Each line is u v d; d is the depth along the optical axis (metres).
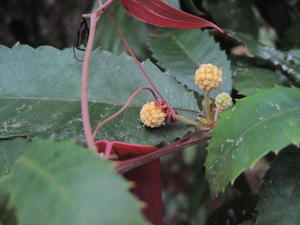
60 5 0.23
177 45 0.14
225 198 0.18
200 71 0.10
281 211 0.10
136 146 0.09
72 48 0.11
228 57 0.15
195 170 0.19
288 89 0.09
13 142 0.10
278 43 0.19
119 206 0.06
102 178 0.06
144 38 0.16
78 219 0.05
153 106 0.10
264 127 0.09
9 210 0.07
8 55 0.11
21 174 0.06
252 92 0.13
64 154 0.06
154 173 0.09
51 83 0.11
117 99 0.11
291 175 0.10
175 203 0.30
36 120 0.10
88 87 0.11
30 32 0.23
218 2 0.17
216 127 0.09
